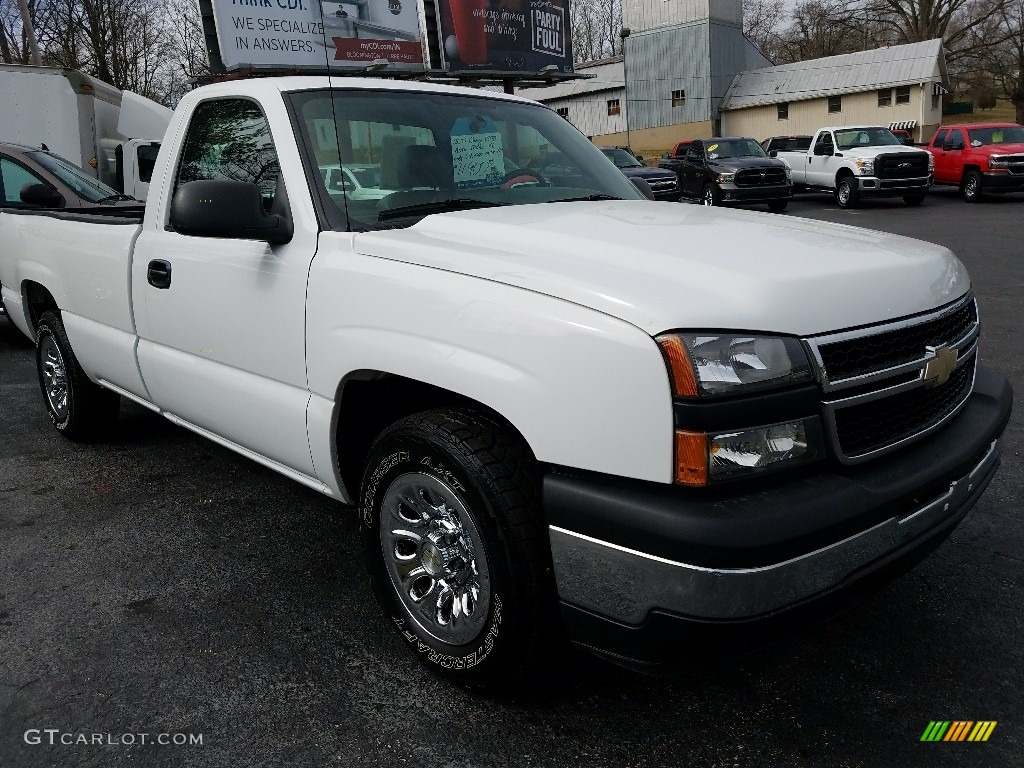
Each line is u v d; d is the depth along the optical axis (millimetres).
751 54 43406
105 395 4820
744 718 2486
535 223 2754
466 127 3424
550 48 22609
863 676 2678
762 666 2744
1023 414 5156
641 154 43719
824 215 19422
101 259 4062
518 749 2357
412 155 3207
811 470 2121
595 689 2627
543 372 2135
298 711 2527
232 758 2332
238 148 3273
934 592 3168
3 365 7203
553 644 2354
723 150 21656
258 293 3027
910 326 2303
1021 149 19625
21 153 8164
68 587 3289
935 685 2623
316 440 2885
